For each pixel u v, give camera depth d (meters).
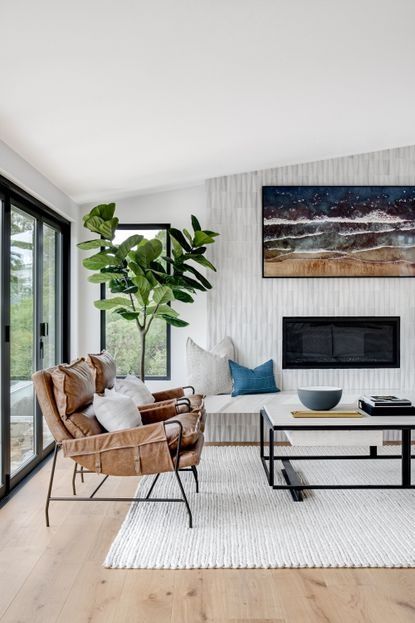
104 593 2.32
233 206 5.27
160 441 3.01
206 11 2.33
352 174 5.25
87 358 3.69
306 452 4.65
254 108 3.62
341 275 5.23
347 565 2.57
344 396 5.04
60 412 3.09
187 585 2.40
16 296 3.88
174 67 2.81
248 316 5.27
